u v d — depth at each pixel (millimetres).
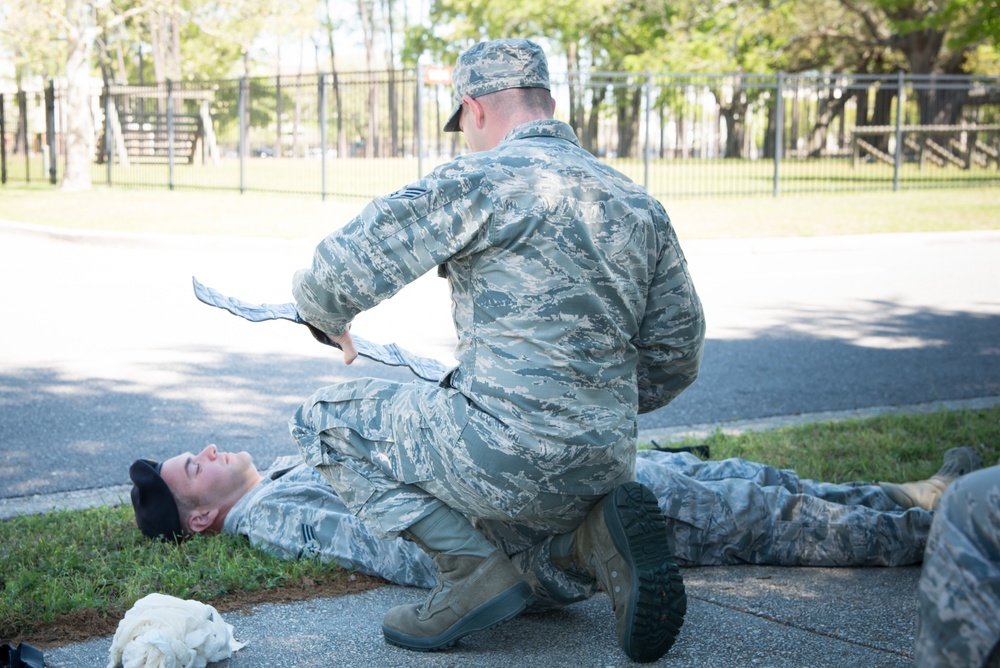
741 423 5352
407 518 2525
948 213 16391
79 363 6488
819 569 3180
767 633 2707
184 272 10492
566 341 2369
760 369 6641
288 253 12367
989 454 4555
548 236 2359
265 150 40125
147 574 2994
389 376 6285
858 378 6402
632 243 2449
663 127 22250
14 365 6406
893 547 3174
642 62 29703
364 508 2576
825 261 12062
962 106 28188
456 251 2375
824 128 36469
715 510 3143
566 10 34375
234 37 24891
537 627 2777
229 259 11672
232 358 6711
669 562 2400
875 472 4242
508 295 2367
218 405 5582
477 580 2520
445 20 44344
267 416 5395
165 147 31812
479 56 2582
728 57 29453
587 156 2529
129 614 2486
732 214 16375
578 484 2418
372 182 22609
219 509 3338
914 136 30016
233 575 3008
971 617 1473
